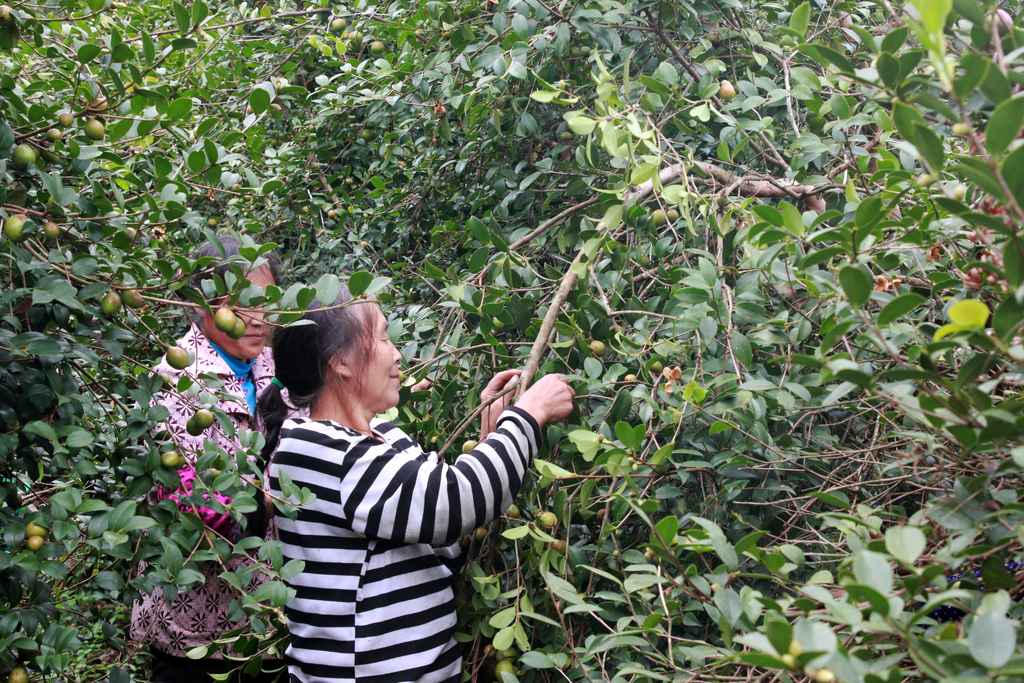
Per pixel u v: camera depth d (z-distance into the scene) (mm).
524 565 1608
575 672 1448
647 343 1521
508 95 2166
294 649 1429
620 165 1621
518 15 1815
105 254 1278
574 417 1643
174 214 1291
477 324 2105
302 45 3252
